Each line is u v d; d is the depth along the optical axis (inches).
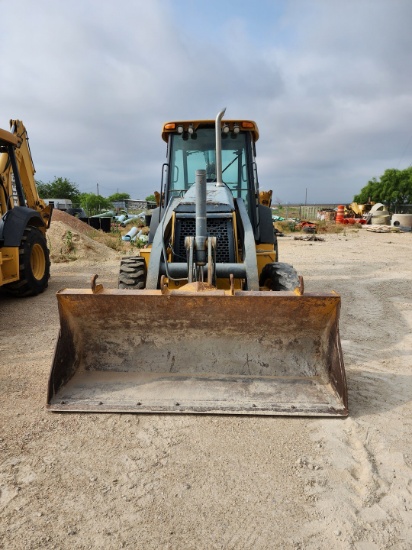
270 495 98.0
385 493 98.4
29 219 283.9
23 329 218.5
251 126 223.8
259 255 212.4
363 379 159.9
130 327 146.6
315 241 747.4
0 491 99.0
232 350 147.0
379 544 84.4
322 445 116.3
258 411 128.8
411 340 205.9
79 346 148.9
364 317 244.5
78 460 110.3
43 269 309.6
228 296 136.8
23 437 119.4
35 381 155.7
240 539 85.7
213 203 187.9
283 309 139.8
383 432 122.6
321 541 85.1
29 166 335.0
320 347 145.4
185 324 144.7
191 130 227.0
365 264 446.3
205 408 129.8
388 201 1669.5
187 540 85.5
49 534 86.8
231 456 112.0
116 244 587.2
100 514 92.4
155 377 144.6
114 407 130.6
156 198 266.2
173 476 104.6
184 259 183.2
